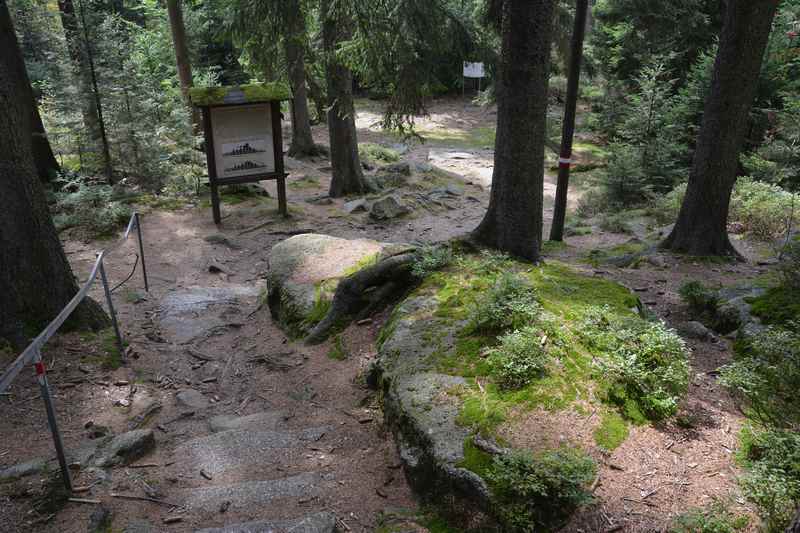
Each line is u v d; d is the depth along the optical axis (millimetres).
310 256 8344
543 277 6523
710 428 4281
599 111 24609
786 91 14648
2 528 3643
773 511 3240
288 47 11727
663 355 4680
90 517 3773
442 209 16547
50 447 4805
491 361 4711
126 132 13984
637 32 21234
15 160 6133
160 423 5504
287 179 18656
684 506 3492
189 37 25094
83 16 13188
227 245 12055
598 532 3354
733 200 11203
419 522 3707
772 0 8016
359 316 7039
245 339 7594
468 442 3910
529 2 6777
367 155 21484
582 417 4125
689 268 8672
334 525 3611
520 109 7148
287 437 5016
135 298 8711
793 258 7137
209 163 12742
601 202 15891
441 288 6477
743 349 5746
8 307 6277
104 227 11844
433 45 10375
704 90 15555
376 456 4633
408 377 4840
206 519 3863
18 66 13195
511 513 3389
